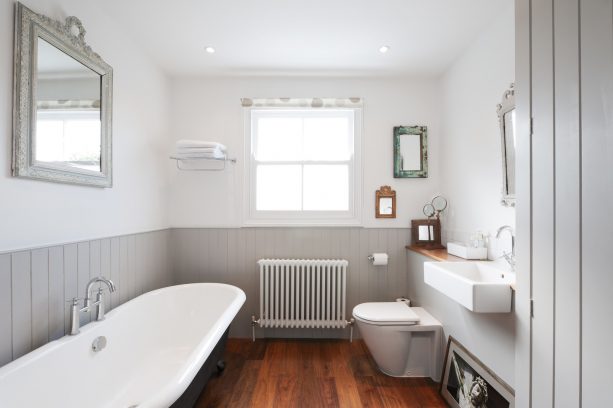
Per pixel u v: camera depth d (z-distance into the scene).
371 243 2.67
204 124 2.68
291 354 2.36
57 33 1.44
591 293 0.86
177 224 2.66
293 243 2.66
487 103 1.94
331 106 2.62
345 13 1.81
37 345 1.38
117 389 1.69
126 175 2.06
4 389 1.11
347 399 1.81
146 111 2.29
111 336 1.68
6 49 1.24
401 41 2.12
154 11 1.81
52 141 1.44
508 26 1.74
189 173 2.67
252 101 2.63
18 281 1.29
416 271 2.46
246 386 1.93
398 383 1.98
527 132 1.13
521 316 1.20
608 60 0.80
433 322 2.03
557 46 0.98
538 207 1.08
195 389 1.47
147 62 2.31
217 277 2.67
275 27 1.96
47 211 1.44
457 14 1.82
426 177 2.65
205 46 2.19
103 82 1.77
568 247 0.95
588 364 0.88
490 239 1.91
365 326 2.02
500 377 1.39
